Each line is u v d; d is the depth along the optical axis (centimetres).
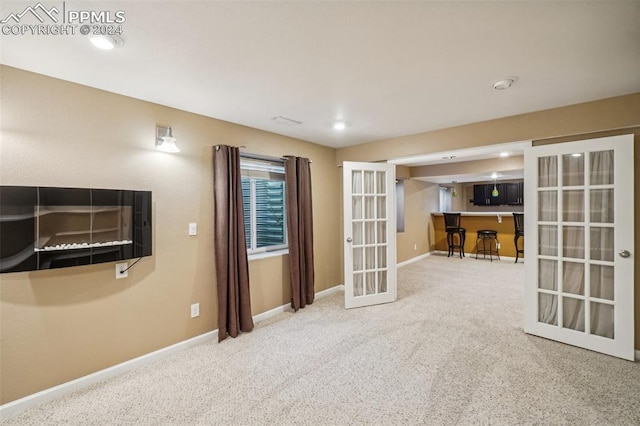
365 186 410
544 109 287
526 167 300
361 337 300
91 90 226
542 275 298
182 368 246
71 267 216
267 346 283
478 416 186
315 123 327
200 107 273
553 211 289
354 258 402
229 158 305
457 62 194
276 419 186
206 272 297
